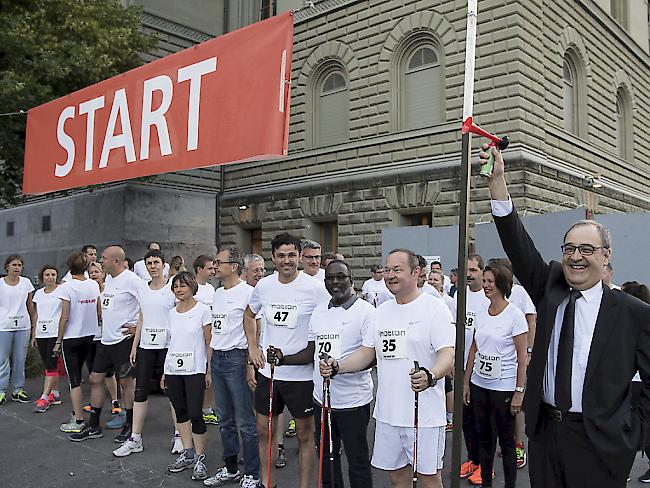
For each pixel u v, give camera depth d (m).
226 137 4.49
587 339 2.59
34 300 7.79
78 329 6.67
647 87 19.12
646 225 9.74
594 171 14.95
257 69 4.36
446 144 12.98
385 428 3.61
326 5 15.62
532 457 2.72
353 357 3.79
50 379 7.65
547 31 13.14
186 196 16.91
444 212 12.71
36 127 6.38
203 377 5.22
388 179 13.73
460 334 2.58
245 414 4.83
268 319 4.53
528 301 5.79
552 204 12.58
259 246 17.53
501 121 12.16
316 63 16.00
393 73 14.22
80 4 11.74
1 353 8.05
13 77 10.48
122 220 15.49
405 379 3.54
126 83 5.34
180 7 16.64
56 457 5.76
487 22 12.45
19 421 7.12
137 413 5.87
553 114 13.27
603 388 2.48
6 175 12.70
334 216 15.13
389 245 11.74
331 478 3.83
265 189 16.72
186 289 5.28
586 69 14.98
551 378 2.67
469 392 4.96
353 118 14.97
